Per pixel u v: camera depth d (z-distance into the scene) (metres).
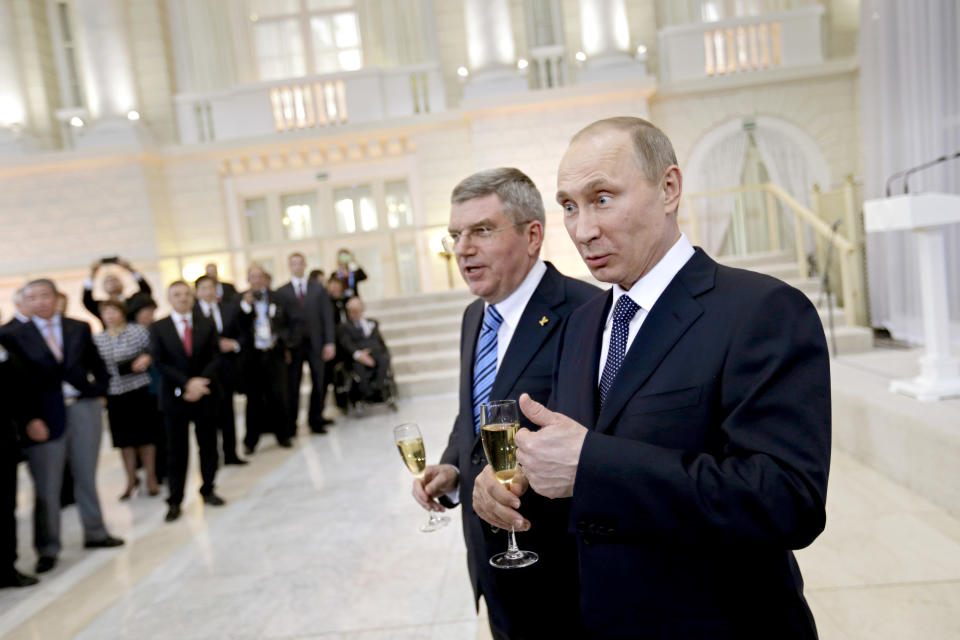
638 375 1.01
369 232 10.68
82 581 3.50
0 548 3.48
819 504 0.85
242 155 11.05
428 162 10.93
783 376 0.91
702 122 10.46
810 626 1.00
